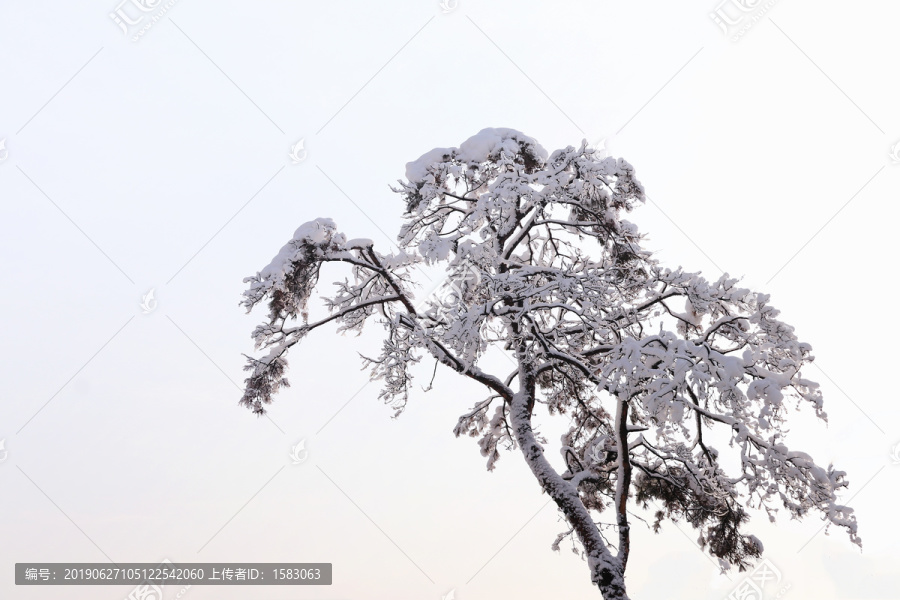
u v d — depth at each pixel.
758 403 10.66
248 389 13.95
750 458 11.96
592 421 15.82
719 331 12.62
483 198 11.70
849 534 11.41
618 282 12.99
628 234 13.36
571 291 11.66
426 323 13.34
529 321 12.36
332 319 14.20
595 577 12.38
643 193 12.97
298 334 13.96
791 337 11.98
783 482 11.76
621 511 13.45
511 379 14.79
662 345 11.20
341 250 13.75
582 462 15.26
